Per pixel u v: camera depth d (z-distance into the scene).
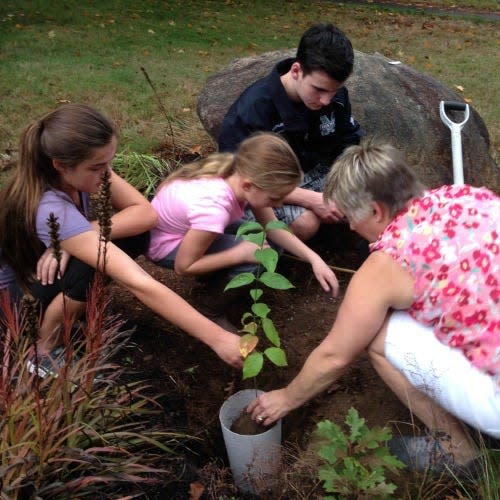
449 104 3.13
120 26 8.60
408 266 1.77
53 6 9.38
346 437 1.80
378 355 1.94
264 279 1.98
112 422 1.92
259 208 2.52
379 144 1.91
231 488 2.01
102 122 2.08
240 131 2.85
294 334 2.80
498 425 1.81
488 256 1.73
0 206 2.19
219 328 2.05
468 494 1.76
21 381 1.80
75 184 2.14
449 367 1.79
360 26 9.73
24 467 1.59
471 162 3.64
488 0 12.25
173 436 2.09
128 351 2.55
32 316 1.42
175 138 4.46
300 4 11.14
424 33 9.41
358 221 1.92
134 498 1.81
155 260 2.66
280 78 2.82
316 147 3.04
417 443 1.95
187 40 8.22
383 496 1.68
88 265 2.15
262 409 2.04
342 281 3.13
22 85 5.76
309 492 1.90
